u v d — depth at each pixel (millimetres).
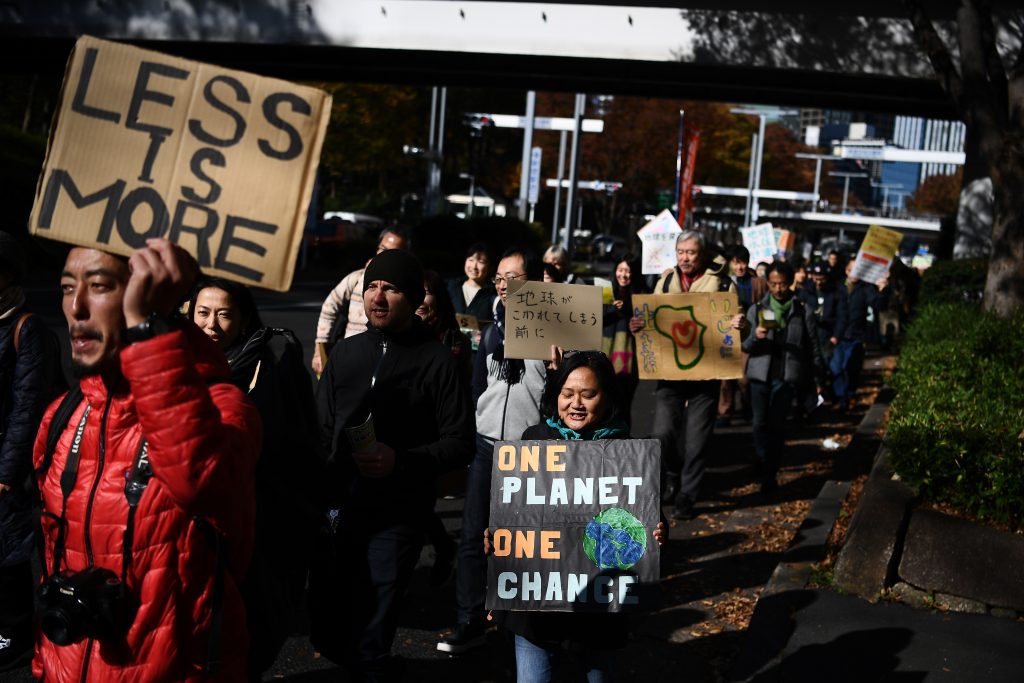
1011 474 5441
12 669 4316
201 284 3543
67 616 2225
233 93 2465
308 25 19141
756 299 11789
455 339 5777
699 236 7645
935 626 5195
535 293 5211
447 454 3850
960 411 6504
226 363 2479
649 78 20953
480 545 5074
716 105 54750
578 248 64875
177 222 2422
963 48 9930
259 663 2908
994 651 4941
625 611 3469
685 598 5941
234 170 2449
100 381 2398
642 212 64688
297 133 2465
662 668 4945
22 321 4188
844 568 5629
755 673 4758
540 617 3543
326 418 4004
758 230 17703
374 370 3961
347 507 3803
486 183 65812
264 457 3125
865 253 13875
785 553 6348
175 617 2342
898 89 19938
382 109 46562
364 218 55156
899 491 5785
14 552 4188
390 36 18984
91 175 2404
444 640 5227
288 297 25047
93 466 2395
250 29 19234
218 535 2379
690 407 7629
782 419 8406
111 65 2436
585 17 18422
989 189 20172
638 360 7555
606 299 7988
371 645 3709
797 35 17609
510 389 5250
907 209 121562
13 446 4086
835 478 8492
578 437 3668
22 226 24516
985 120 9812
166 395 2127
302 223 2457
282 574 3084
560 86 23859
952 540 5461
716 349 7398
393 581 3754
